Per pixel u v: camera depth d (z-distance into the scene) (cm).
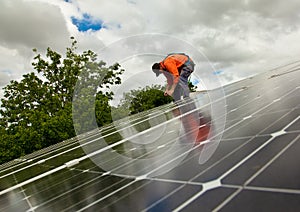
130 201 351
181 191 324
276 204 219
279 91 873
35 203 516
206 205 263
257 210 221
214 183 312
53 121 3972
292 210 203
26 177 894
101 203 383
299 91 718
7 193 723
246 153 380
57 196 512
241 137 477
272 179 267
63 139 3881
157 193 347
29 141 3947
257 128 497
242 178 297
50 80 5806
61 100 5481
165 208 293
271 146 368
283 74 1517
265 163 316
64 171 776
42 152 1786
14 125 5203
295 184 239
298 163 281
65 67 5803
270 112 596
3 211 538
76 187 534
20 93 5478
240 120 634
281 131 421
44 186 657
